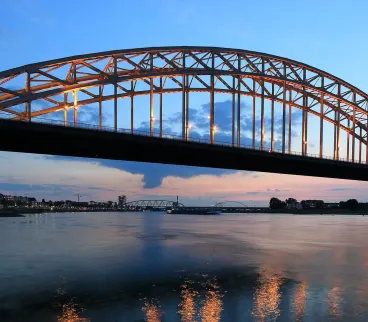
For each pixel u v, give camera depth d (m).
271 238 78.69
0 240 75.38
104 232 98.00
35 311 27.25
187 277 37.78
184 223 151.88
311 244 66.56
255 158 70.25
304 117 84.94
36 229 110.00
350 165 84.44
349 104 89.88
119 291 32.41
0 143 50.62
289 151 77.94
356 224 137.00
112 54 58.12
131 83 65.44
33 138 49.31
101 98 63.88
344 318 25.17
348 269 41.56
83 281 36.22
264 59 75.19
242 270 41.19
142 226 128.12
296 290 32.22
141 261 47.66
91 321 25.19
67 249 60.19
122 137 53.66
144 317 25.80
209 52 67.69
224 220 185.88
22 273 40.22
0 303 29.20
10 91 49.59
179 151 61.03
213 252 55.84
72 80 55.62
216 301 29.17
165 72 62.66
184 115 65.19
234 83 72.44
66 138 50.31
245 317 25.47
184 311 26.91
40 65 52.41
